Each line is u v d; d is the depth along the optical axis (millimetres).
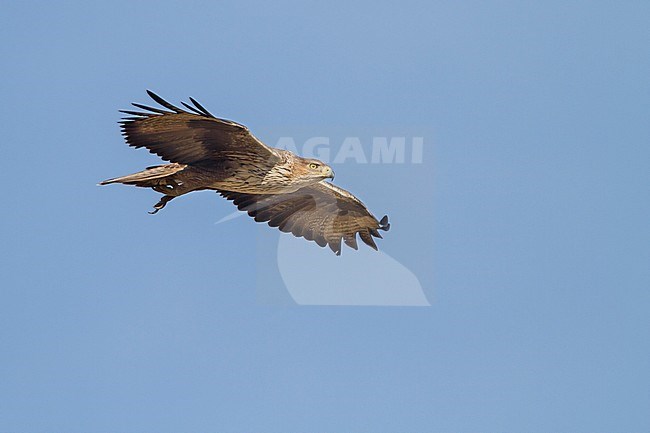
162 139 34594
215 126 34375
